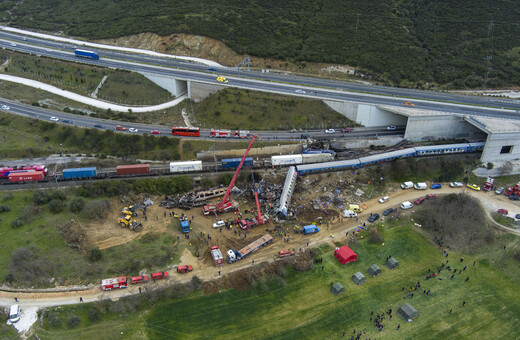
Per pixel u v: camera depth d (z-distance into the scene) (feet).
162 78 544.21
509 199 423.23
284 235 362.12
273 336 273.75
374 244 359.66
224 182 418.92
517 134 442.50
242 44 626.23
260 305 296.10
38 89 538.06
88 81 550.36
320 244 354.54
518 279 329.11
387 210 394.73
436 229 378.32
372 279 322.75
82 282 298.97
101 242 336.29
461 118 481.87
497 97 547.49
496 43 636.89
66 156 436.76
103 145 449.89
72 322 270.87
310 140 466.70
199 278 311.68
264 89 523.70
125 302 286.66
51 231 335.88
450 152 466.29
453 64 613.52
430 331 280.72
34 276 296.51
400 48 625.41
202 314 287.07
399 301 303.89
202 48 630.74
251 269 320.50
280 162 432.66
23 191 381.81
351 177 437.99
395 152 453.17
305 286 313.73
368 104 495.41
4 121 471.21
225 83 530.68
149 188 399.44
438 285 319.68
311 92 524.93
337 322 285.02
